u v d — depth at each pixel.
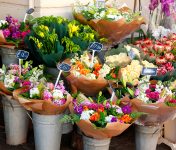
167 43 3.54
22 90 2.85
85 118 2.48
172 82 3.08
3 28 3.44
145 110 2.78
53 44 3.06
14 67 3.11
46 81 3.00
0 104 3.79
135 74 3.05
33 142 3.30
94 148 2.67
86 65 3.06
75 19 3.71
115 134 2.56
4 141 3.29
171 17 4.21
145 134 2.99
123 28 3.43
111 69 3.05
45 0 3.63
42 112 2.74
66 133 3.19
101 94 2.88
